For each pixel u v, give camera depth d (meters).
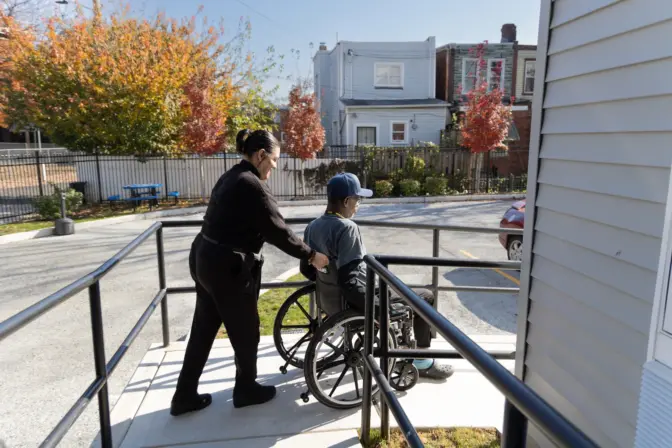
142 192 14.91
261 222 2.52
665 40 1.65
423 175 17.02
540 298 2.41
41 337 4.52
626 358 1.86
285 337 3.92
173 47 16.08
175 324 4.85
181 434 2.57
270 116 20.19
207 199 15.45
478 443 2.52
